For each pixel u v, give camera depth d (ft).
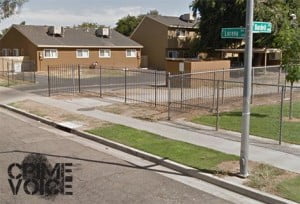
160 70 175.73
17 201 24.48
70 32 176.04
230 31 28.86
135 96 71.41
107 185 27.55
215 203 24.71
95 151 37.11
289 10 131.23
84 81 108.47
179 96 69.41
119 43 183.32
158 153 34.63
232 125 45.37
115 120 50.34
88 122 49.52
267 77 87.56
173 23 188.65
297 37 48.29
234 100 63.93
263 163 31.27
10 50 170.71
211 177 28.45
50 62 160.35
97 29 185.16
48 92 80.48
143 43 195.62
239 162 30.71
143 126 46.29
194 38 179.63
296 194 24.84
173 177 29.63
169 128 44.91
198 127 45.09
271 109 55.62
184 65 88.74
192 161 32.07
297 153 34.24
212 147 36.32
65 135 44.57
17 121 53.52
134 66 188.44
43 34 166.20
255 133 41.24
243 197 25.81
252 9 26.76
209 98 65.98
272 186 26.23
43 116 54.75
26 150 37.01
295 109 55.62
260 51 138.92
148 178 29.27
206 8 149.18
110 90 82.28
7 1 127.75
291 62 48.67
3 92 85.20
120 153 36.58
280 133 37.37
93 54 173.78
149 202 24.64
